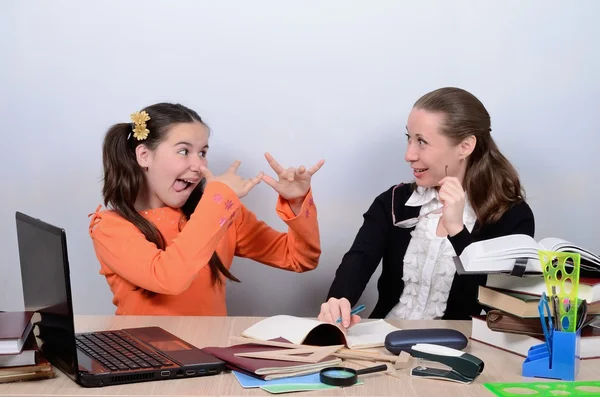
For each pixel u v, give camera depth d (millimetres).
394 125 2424
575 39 2398
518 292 1405
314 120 2424
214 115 2418
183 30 2381
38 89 2398
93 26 2377
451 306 2000
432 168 1944
